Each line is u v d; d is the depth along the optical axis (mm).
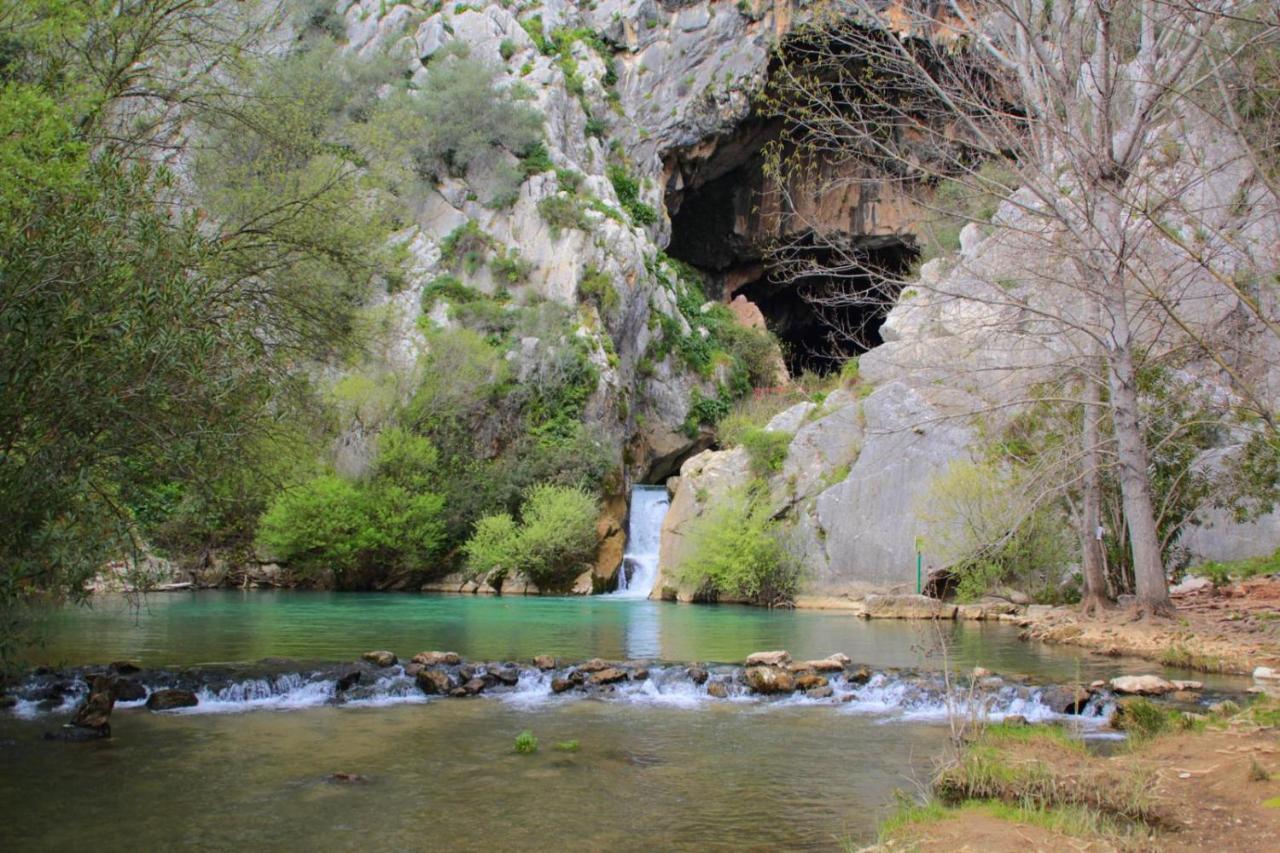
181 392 7363
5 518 6898
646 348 43500
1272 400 12289
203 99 11852
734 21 48375
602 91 49938
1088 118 13539
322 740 8148
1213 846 4637
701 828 5785
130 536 8156
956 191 14641
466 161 43719
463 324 38531
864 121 14727
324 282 12000
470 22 48406
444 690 10492
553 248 41656
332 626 17141
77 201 7234
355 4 48531
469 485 33406
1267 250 10352
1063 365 15227
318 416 13000
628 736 8492
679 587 27125
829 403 26984
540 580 30750
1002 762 6395
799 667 11555
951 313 21422
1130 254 11586
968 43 15680
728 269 55750
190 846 5422
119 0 10266
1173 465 17188
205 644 13805
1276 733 6918
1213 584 17734
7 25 8516
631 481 39938
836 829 5750
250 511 29484
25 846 5406
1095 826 4996
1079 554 19516
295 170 12914
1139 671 11406
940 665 11945
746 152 50719
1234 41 8562
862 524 23906
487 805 6270
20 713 8992
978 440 20859
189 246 7836
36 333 6668
